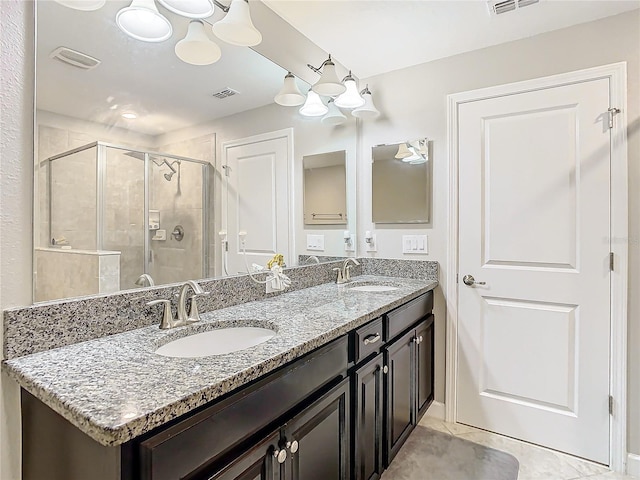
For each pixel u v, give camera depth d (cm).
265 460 96
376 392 159
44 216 106
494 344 216
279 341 110
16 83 100
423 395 215
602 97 186
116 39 127
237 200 176
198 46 155
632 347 179
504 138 212
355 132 261
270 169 196
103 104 123
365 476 149
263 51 185
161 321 126
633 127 179
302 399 111
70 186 113
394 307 174
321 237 232
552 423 199
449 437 211
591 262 189
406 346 191
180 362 93
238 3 151
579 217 192
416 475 178
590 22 189
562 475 178
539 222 203
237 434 87
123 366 90
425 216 238
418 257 243
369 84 260
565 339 196
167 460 72
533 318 205
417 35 206
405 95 246
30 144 103
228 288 162
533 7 179
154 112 139
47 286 105
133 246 131
